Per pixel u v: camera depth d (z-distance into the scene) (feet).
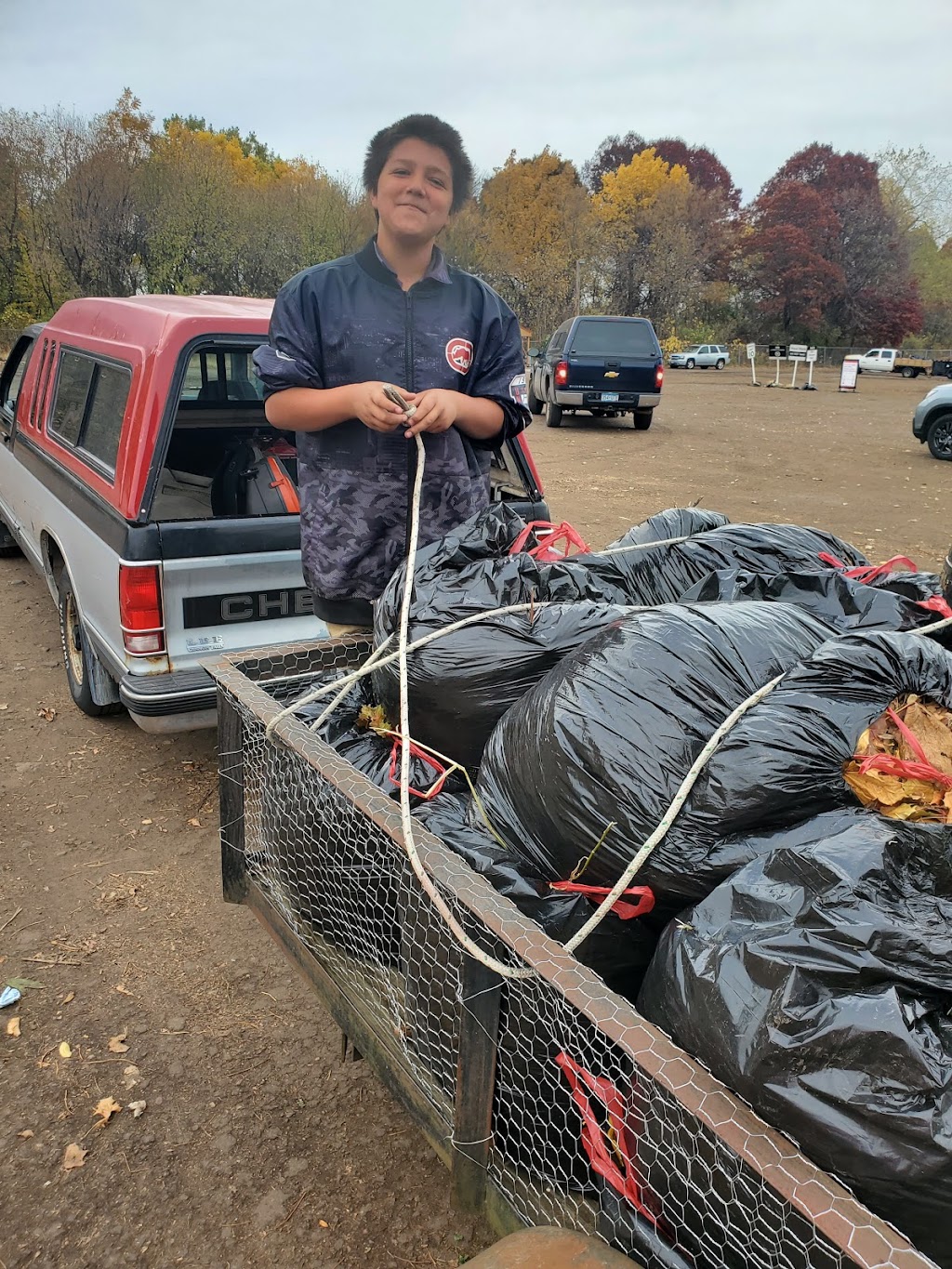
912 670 5.51
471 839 5.94
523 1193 5.09
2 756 13.58
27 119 113.19
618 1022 3.79
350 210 128.77
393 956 6.57
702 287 206.90
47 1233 6.71
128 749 13.94
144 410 10.66
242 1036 8.63
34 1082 8.01
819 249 209.36
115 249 119.75
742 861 4.79
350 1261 6.56
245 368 16.34
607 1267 4.00
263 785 7.66
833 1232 2.95
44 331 16.78
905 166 211.82
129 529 10.59
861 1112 3.54
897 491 37.09
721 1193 3.93
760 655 5.79
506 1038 5.07
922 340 214.48
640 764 5.26
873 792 4.96
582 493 34.55
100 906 10.39
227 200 122.52
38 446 15.69
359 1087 8.07
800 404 80.89
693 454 46.19
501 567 7.49
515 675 6.75
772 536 9.10
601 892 5.42
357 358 8.22
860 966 3.84
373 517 8.65
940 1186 3.43
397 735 7.38
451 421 7.75
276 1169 7.27
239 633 11.42
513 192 181.57
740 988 3.97
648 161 199.00
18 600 20.35
